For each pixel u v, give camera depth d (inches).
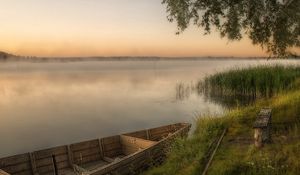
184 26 499.8
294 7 461.1
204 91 1551.4
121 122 1091.3
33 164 472.1
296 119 498.9
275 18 492.1
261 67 1402.6
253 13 487.8
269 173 314.0
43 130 1021.2
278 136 431.2
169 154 466.3
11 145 860.6
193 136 509.4
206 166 352.8
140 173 447.2
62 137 929.5
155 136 647.1
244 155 376.5
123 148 584.1
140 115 1187.9
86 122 1115.3
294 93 710.5
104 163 532.7
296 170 312.7
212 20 504.7
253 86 1263.5
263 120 402.0
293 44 514.3
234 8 501.7
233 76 1344.7
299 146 371.9
